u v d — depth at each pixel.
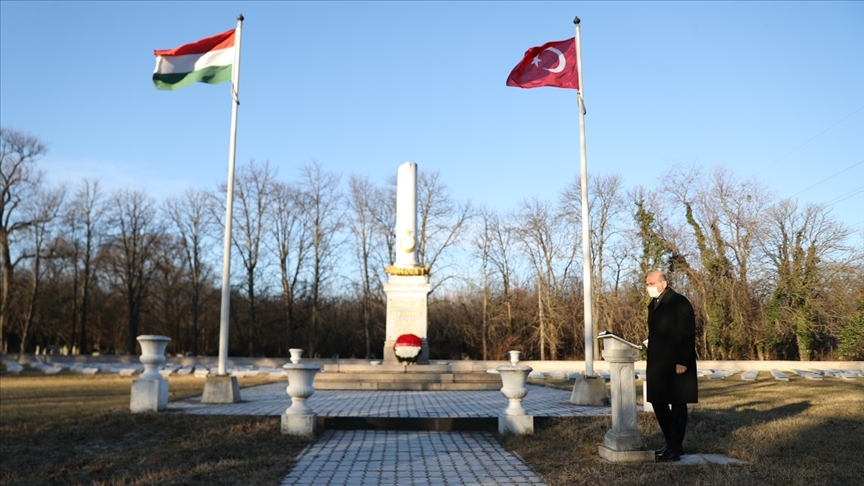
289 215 52.09
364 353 54.09
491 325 52.03
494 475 8.84
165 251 52.12
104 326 55.03
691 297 44.03
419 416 13.37
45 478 9.09
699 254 43.06
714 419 12.45
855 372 33.84
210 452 10.57
